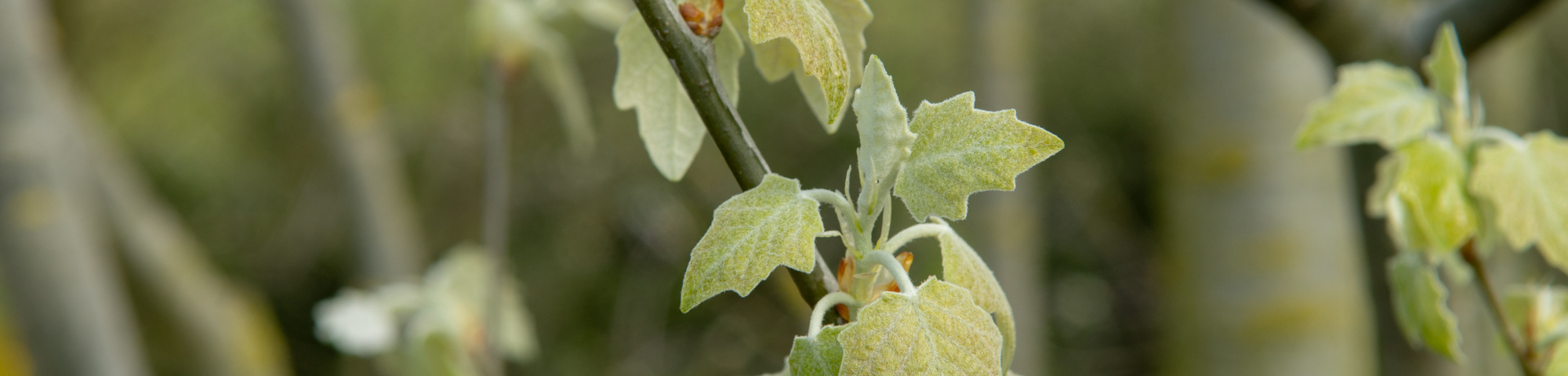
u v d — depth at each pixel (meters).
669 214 4.43
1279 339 1.59
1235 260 1.60
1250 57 1.56
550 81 1.15
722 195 4.35
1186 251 1.68
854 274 0.56
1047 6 4.25
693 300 0.55
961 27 1.53
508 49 1.11
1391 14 0.89
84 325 1.29
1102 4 4.22
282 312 4.75
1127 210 4.70
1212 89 1.59
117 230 1.98
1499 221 0.67
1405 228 0.72
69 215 1.29
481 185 4.31
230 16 4.03
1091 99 4.48
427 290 1.25
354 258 1.77
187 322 2.13
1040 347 1.93
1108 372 4.64
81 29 3.43
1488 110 1.20
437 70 4.14
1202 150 1.62
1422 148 0.69
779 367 4.34
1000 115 0.55
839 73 0.55
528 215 4.50
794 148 4.16
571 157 4.32
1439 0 0.87
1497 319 0.71
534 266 4.50
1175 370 1.75
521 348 1.27
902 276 0.55
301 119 4.35
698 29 0.58
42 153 1.27
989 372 0.54
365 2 3.96
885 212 0.56
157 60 4.00
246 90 4.35
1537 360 0.71
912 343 0.54
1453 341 0.70
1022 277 1.56
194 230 4.64
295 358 4.73
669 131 0.64
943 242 0.58
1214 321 1.64
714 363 4.42
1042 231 4.22
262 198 4.63
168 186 4.57
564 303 4.55
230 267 4.65
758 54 0.63
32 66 1.28
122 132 4.27
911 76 3.99
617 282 4.61
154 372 2.16
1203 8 1.60
